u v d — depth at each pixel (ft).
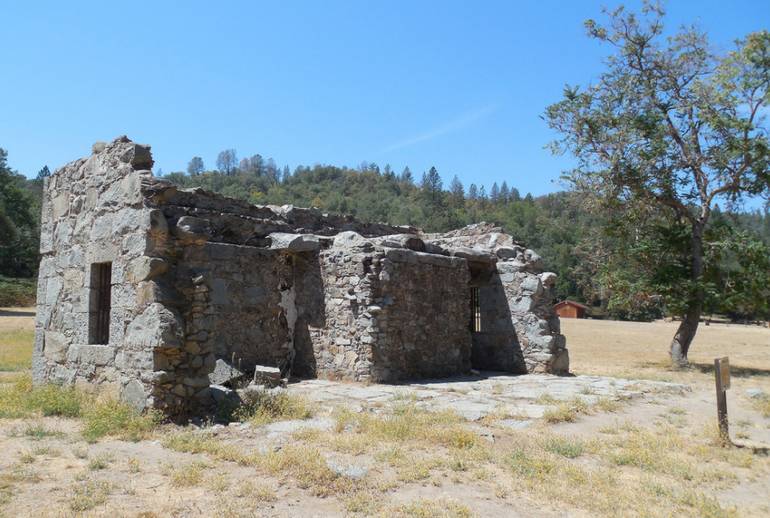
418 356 46.78
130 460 21.52
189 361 28.81
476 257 55.93
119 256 30.99
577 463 23.70
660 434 29.22
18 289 168.86
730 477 22.61
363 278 42.96
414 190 535.19
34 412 29.19
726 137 64.54
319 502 18.25
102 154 33.83
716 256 68.18
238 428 26.53
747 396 43.52
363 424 27.30
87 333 32.83
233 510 17.13
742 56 63.77
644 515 17.90
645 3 68.28
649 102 69.31
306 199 457.68
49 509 16.74
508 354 56.08
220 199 43.80
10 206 197.16
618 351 87.92
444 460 22.53
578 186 71.20
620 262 73.92
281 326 45.03
